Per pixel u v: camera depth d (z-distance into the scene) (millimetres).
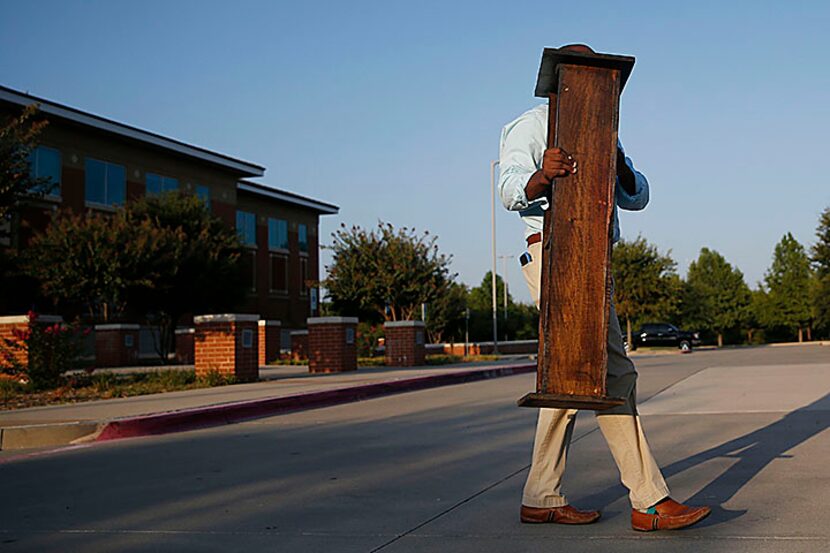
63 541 4062
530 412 9312
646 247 44969
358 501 4789
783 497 4469
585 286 3260
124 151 36312
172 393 11844
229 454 6793
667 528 3779
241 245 33938
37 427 7828
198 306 30734
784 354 24375
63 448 7508
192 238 31766
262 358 23359
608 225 3254
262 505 4754
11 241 29562
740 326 72062
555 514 4008
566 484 5008
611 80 3270
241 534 4090
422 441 7219
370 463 6121
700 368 16484
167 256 28469
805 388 10766
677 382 12672
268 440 7621
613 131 3262
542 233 3674
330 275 30875
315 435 7875
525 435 7391
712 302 68312
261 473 5824
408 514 4414
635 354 35094
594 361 3248
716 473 5227
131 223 29344
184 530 4211
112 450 7273
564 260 3262
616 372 3705
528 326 54094
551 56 3223
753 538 3652
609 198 3256
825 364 16391
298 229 49875
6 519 4586
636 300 44844
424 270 30250
